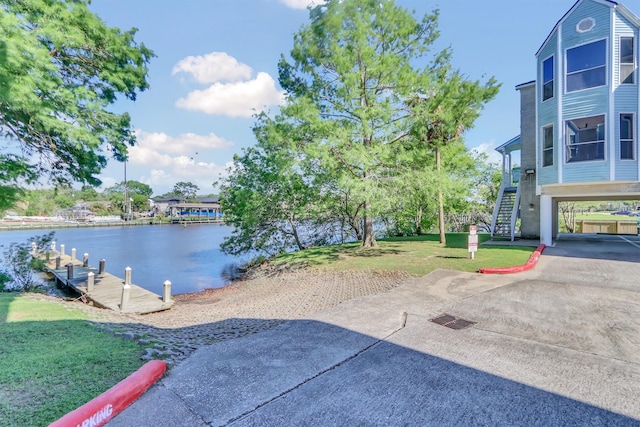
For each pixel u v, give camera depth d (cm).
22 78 670
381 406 269
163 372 324
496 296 615
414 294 642
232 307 738
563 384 302
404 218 1950
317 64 1144
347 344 405
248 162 1625
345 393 289
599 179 1100
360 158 959
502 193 1697
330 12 1056
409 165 1190
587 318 487
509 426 242
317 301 659
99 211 7512
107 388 281
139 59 1013
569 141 1177
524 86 1535
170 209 7912
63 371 314
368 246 1405
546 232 1285
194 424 246
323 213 1709
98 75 931
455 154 1436
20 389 278
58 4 800
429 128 1155
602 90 1088
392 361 354
